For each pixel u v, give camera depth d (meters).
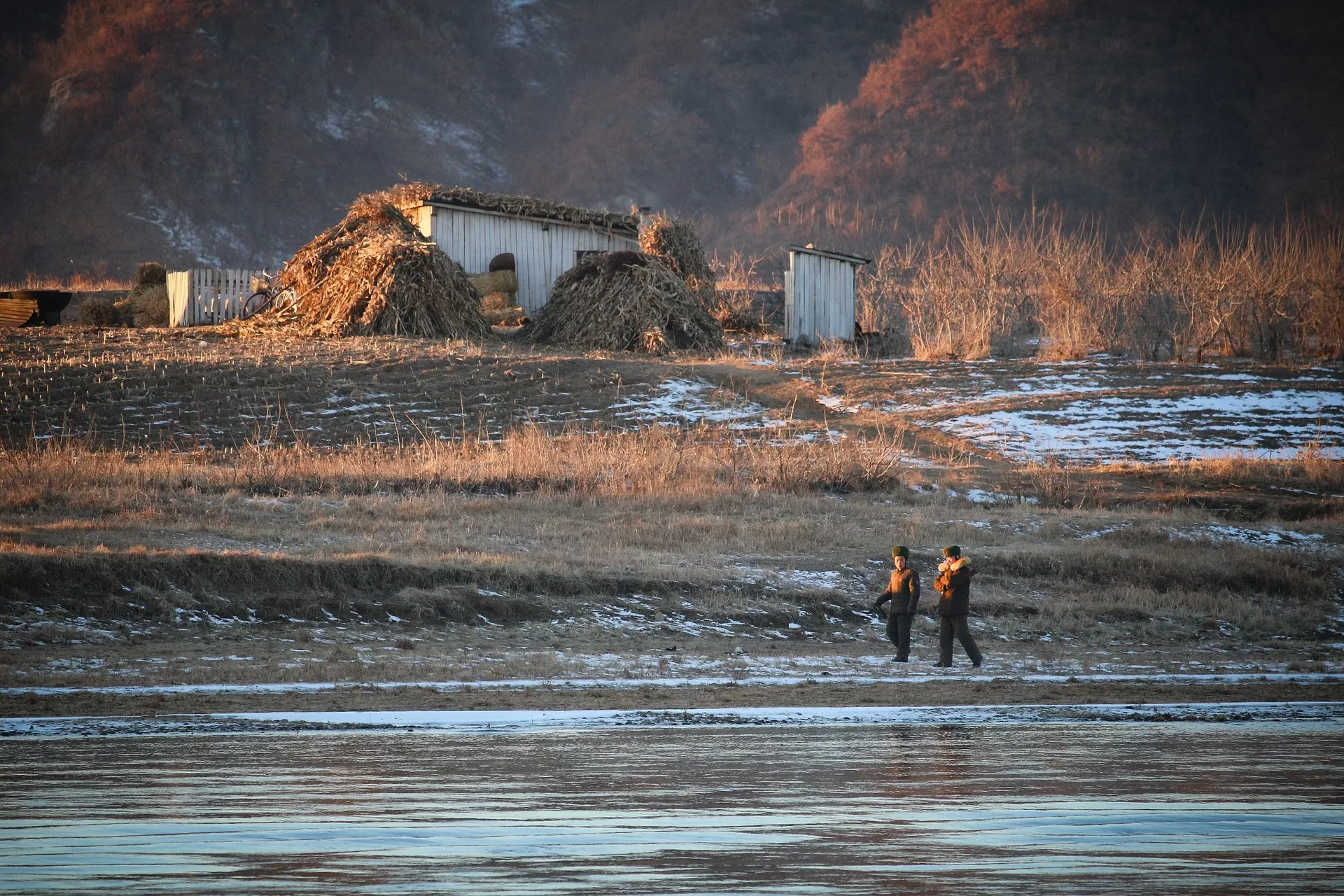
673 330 166.75
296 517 91.50
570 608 74.69
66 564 68.69
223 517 88.94
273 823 31.86
